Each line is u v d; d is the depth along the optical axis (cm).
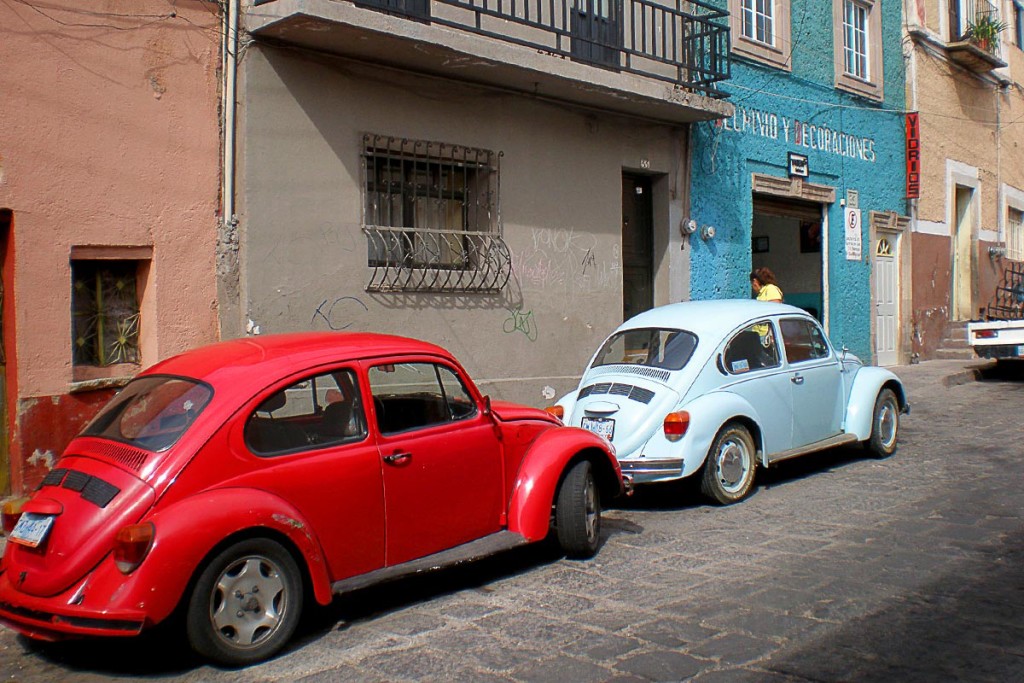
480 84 1100
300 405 527
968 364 1897
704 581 605
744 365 851
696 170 1413
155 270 849
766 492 866
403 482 555
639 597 579
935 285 2058
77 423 801
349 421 544
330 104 962
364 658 493
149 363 852
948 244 2109
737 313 875
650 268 1385
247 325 899
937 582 587
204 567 469
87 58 805
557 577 627
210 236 885
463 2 1084
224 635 477
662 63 1312
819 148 1681
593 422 817
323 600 507
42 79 779
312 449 523
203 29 879
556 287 1196
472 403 611
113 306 847
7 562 495
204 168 881
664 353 838
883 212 1867
